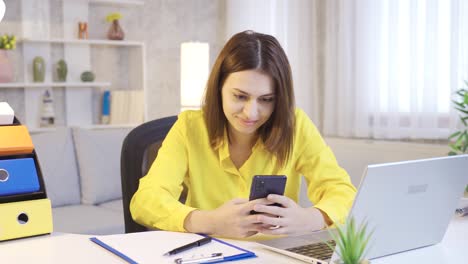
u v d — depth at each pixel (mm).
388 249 1143
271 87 1408
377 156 3348
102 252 1173
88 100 4078
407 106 3299
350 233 896
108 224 2807
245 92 1386
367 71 3463
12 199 1288
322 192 1561
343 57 3578
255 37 1430
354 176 3480
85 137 3355
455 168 1162
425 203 1148
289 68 1450
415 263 1102
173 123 1771
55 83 3758
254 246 1224
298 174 1662
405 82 3293
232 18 4293
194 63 4062
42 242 1259
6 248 1206
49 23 3863
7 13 3707
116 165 3436
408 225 1146
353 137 3584
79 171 3332
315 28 3809
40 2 3807
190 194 1599
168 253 1140
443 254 1168
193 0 4531
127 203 1622
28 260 1111
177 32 4477
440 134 3143
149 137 1684
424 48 3150
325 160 1597
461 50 2990
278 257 1138
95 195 3275
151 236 1303
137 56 4180
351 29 3551
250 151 1589
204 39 4602
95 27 4109
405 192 1094
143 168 1634
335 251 979
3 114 1358
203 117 1573
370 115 3490
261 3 4059
